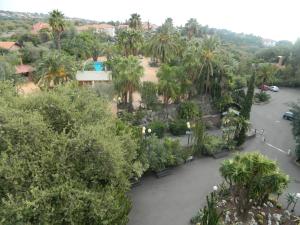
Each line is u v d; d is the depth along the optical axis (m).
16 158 13.30
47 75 33.84
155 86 37.19
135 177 22.06
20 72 50.44
